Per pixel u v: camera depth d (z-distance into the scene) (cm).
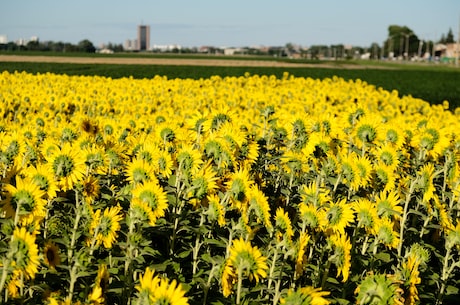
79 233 359
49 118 1183
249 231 366
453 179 639
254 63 8394
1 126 779
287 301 279
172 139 618
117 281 365
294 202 542
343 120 664
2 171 529
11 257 283
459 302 472
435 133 716
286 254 345
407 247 487
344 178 520
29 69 4684
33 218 351
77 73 4366
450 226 531
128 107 1552
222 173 490
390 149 611
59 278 359
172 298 256
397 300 311
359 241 492
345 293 400
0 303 316
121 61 7925
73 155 422
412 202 579
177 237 436
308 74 5109
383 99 2289
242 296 366
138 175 439
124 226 420
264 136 686
